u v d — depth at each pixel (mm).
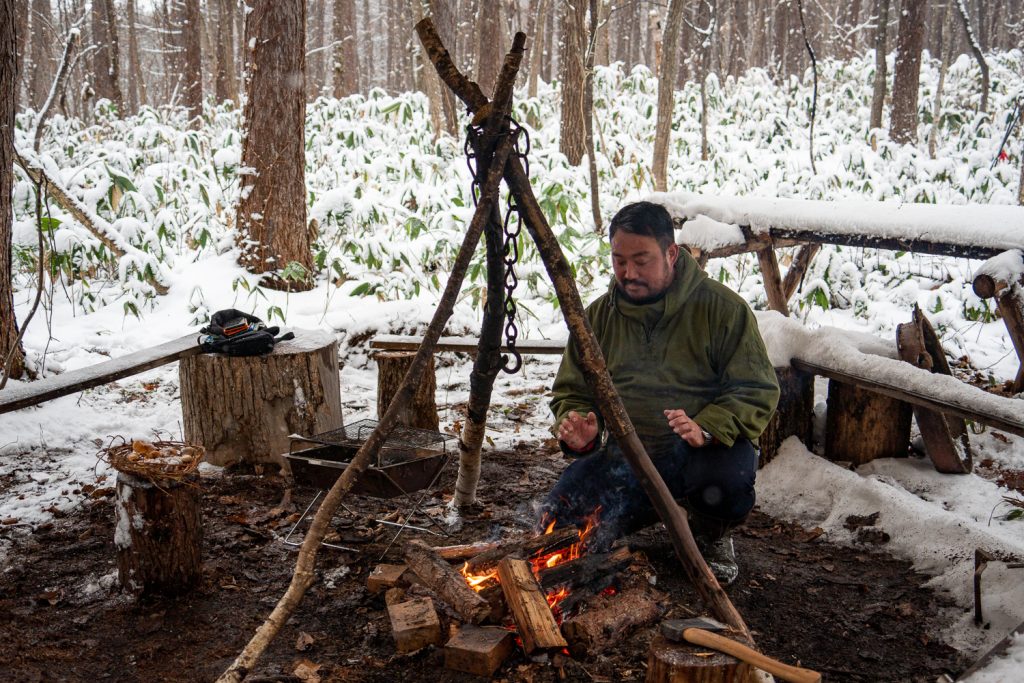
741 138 11914
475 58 13875
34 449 4258
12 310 4871
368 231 7367
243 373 3936
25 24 12734
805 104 13422
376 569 2922
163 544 2807
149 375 5496
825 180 8078
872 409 3943
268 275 6750
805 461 3863
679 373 2971
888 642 2611
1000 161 8992
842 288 7137
